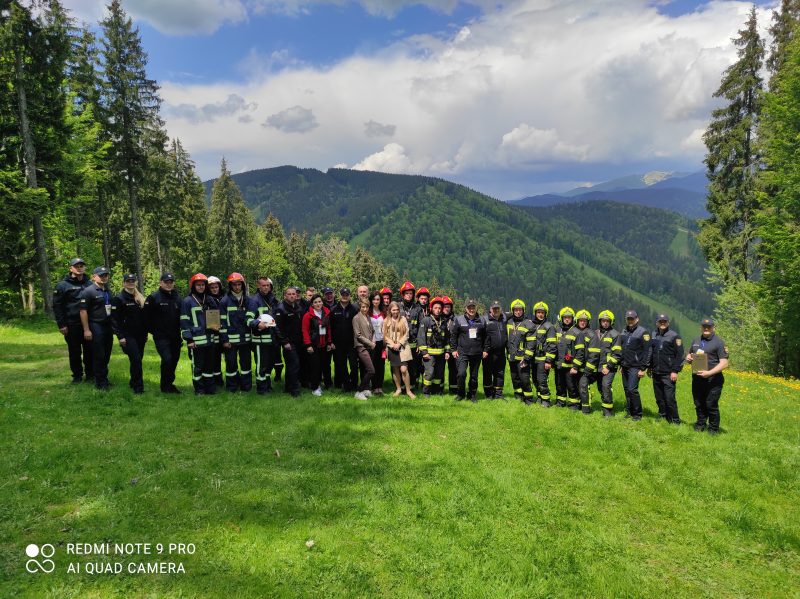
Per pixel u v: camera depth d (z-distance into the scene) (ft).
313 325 31.42
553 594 13.37
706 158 88.17
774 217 67.67
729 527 17.97
